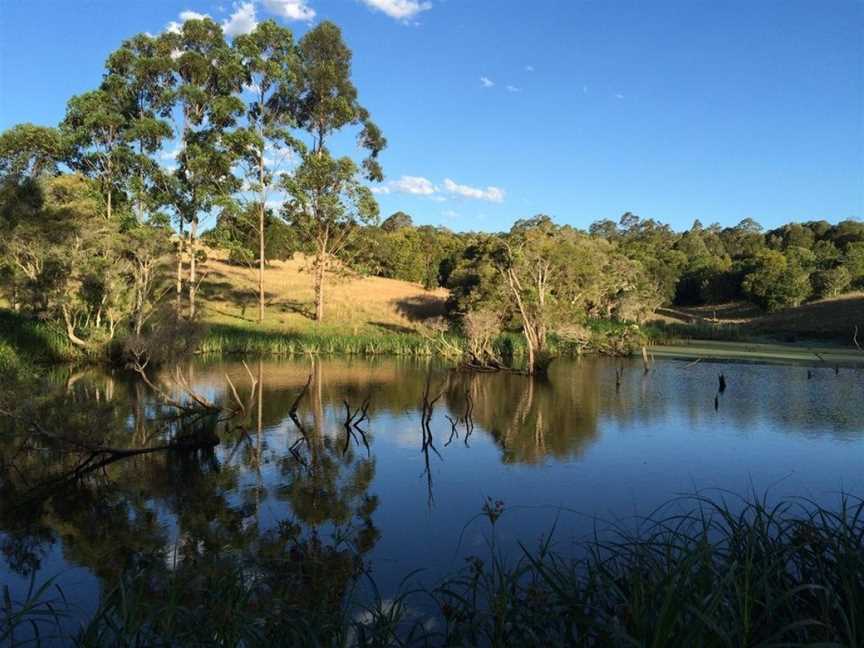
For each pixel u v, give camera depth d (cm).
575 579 569
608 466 1457
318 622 532
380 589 781
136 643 491
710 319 7456
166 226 4700
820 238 11669
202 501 1172
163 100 4922
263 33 5244
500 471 1405
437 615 709
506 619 518
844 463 1498
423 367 3600
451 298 5356
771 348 5053
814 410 2261
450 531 1010
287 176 5362
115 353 3109
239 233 5575
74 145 4731
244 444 1645
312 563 870
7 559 903
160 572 834
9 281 3250
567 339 4403
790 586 514
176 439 1593
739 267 8638
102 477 1326
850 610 432
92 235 3167
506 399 2497
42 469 1366
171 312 2003
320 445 1648
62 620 705
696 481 1330
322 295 6259
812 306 7219
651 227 16188
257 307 5928
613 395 2622
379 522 1058
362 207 5562
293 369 3356
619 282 6431
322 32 5709
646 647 411
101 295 3228
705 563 480
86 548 941
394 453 1575
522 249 4778
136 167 4956
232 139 4888
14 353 2628
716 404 2292
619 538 948
